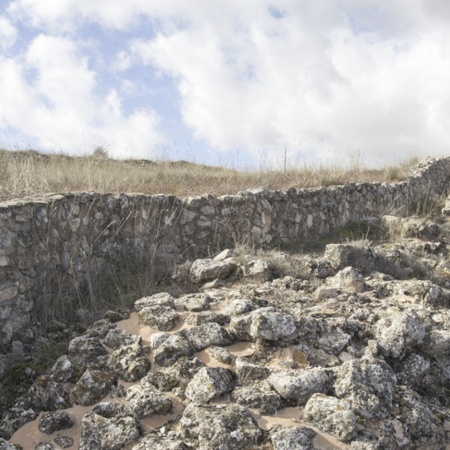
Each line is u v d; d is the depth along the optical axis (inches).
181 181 407.8
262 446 146.1
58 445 156.3
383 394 165.3
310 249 359.6
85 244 256.4
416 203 530.6
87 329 213.3
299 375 167.8
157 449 144.9
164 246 300.4
